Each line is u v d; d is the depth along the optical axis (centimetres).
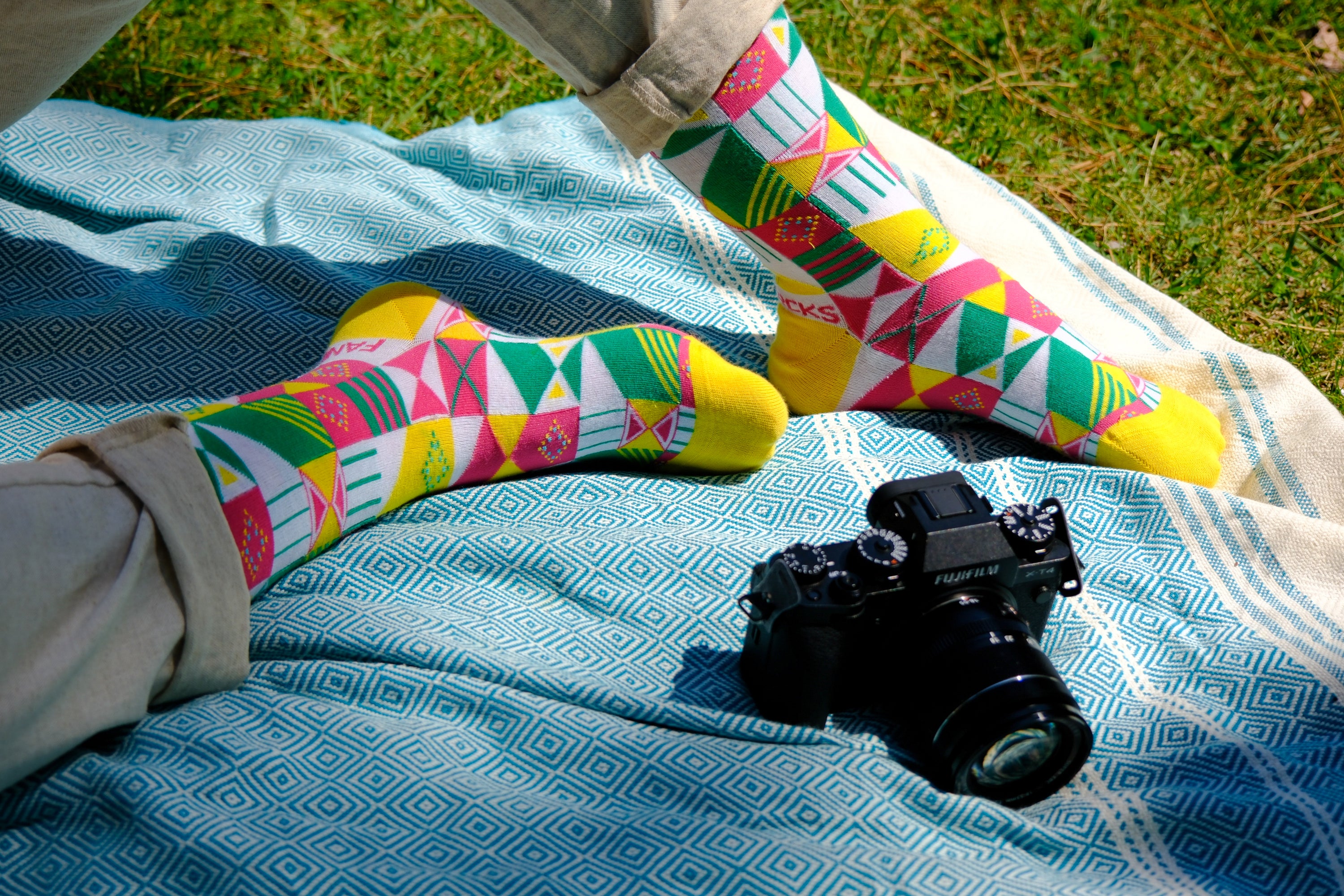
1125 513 160
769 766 120
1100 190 255
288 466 130
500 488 157
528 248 204
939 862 110
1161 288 236
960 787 122
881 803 117
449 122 265
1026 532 122
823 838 114
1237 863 115
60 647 103
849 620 121
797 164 153
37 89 142
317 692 125
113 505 110
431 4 284
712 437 159
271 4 280
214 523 116
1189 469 167
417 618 133
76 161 215
